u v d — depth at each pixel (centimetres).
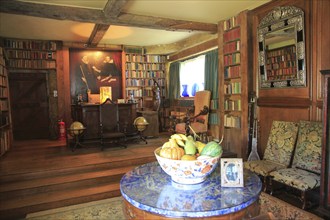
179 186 146
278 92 354
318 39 295
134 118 558
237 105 428
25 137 629
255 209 136
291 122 323
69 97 652
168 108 743
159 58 746
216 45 522
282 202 287
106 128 510
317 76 299
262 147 388
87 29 528
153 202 125
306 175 268
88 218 287
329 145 239
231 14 436
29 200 316
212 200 127
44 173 364
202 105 536
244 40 401
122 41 666
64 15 385
